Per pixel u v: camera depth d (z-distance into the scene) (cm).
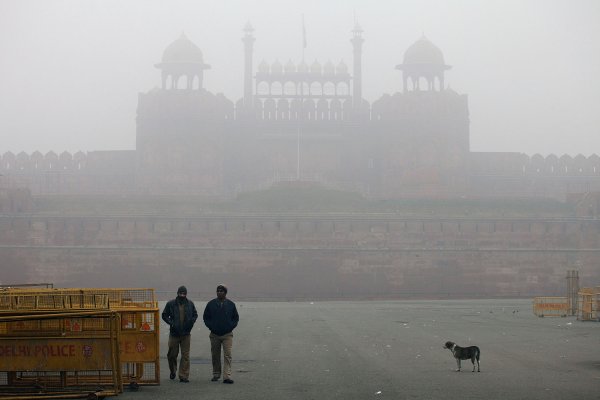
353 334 2967
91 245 7450
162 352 2412
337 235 7456
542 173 9594
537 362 2116
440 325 3425
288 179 9175
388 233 7469
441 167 9294
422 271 7350
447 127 9312
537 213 8025
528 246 7512
